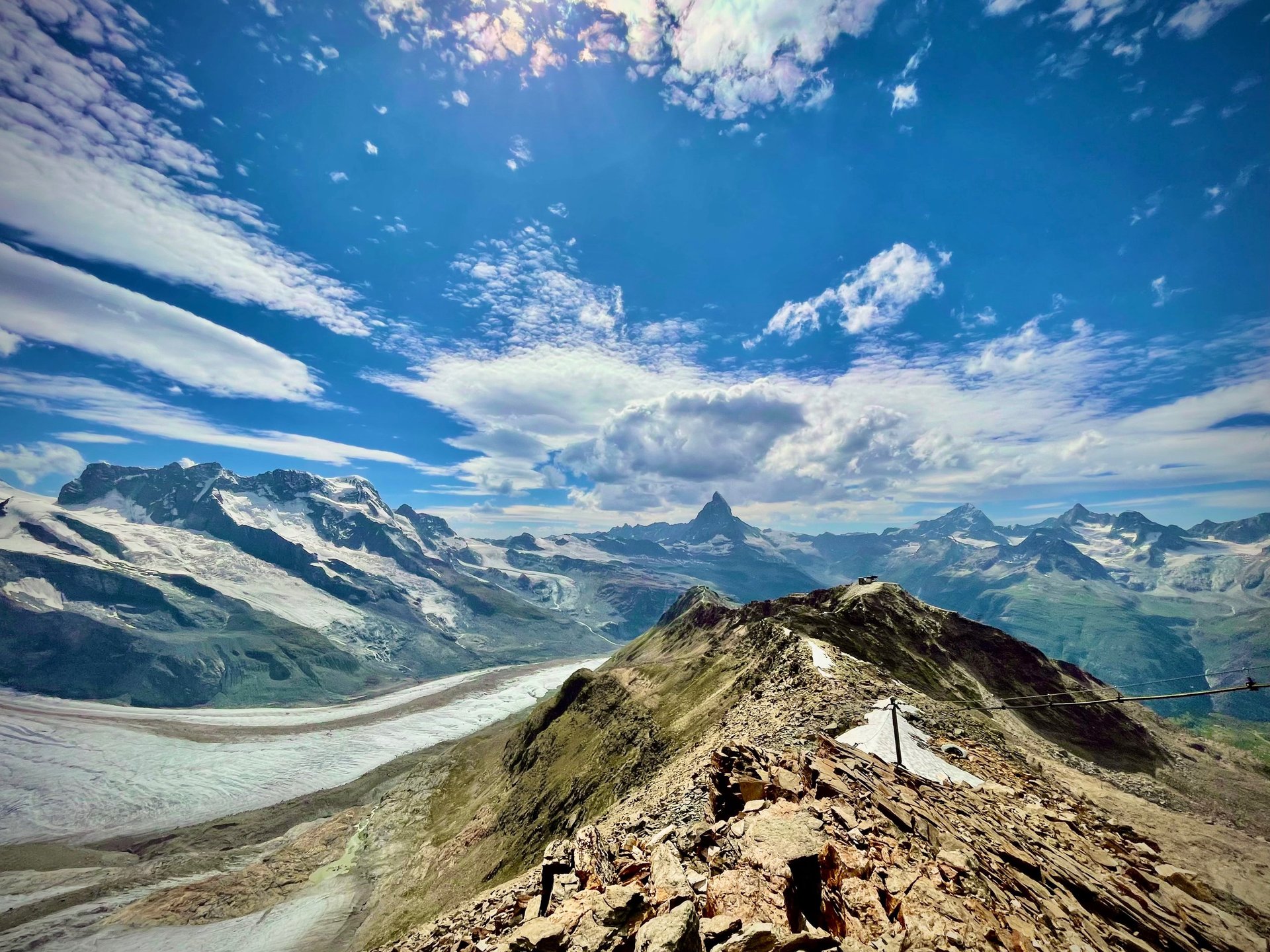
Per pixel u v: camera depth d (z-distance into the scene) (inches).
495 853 4037.9
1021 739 2448.3
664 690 5378.9
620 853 706.2
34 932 4596.5
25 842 7465.6
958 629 5187.0
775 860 526.0
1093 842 1044.5
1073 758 2987.2
